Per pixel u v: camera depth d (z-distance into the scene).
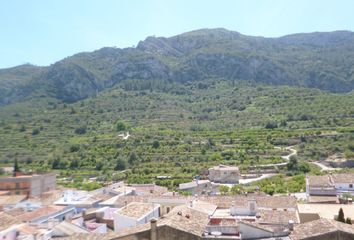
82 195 106.00
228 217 63.16
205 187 144.88
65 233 61.12
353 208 75.06
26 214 77.25
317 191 105.12
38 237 58.38
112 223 72.12
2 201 104.69
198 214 58.31
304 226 50.47
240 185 155.75
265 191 133.25
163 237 48.81
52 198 103.06
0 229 63.00
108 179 177.00
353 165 189.62
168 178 171.12
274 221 62.38
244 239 52.97
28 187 129.88
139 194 104.69
